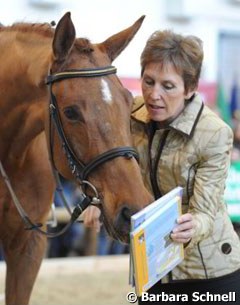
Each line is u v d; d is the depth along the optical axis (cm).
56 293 962
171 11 1584
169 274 512
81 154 462
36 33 545
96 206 492
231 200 1100
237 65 1672
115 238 448
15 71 539
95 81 461
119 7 1528
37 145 600
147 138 510
